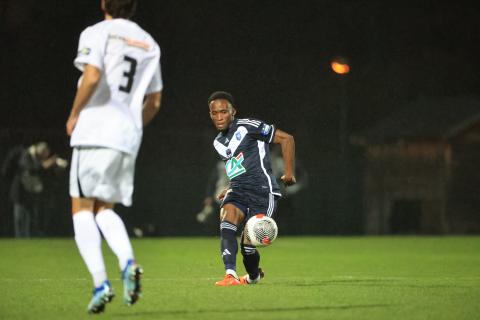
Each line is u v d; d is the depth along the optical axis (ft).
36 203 253.65
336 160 315.99
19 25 355.56
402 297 84.69
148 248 208.13
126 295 69.05
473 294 87.81
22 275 126.21
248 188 103.45
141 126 72.74
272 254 187.52
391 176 320.91
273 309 74.74
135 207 283.79
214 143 105.91
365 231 315.17
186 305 77.66
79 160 71.00
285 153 103.30
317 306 76.89
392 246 222.69
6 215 259.60
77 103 69.26
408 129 339.16
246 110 375.45
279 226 297.94
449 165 326.24
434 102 365.61
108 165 70.44
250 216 104.17
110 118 70.64
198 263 154.40
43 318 69.56
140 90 73.00
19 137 264.52
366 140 344.28
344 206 312.91
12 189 251.80
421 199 320.91
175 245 223.30
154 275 126.11
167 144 289.33
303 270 140.56
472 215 325.21
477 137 334.85
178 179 288.71
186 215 288.30
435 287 96.22
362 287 95.91
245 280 104.06
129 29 72.74
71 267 144.36
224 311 73.31
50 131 267.39
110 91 71.20
